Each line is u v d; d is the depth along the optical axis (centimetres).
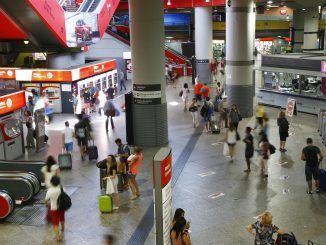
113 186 1093
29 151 1711
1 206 1055
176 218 773
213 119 1977
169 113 2364
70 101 2402
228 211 1084
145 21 1614
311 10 3962
